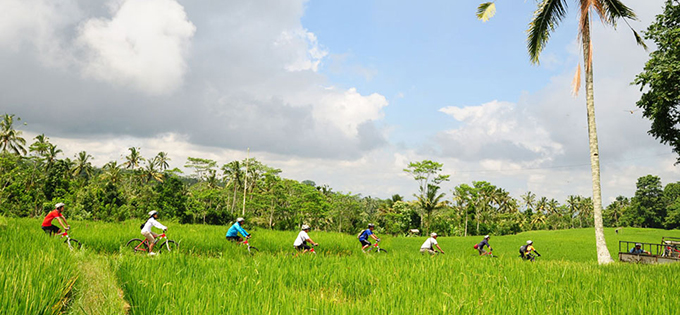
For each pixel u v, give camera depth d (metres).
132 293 5.21
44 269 5.14
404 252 15.85
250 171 81.19
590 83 16.98
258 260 9.37
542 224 126.19
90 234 13.22
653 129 20.42
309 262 9.66
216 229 21.34
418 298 5.82
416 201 70.12
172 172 90.50
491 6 16.98
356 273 8.16
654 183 114.38
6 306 3.70
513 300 5.89
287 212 69.38
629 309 5.39
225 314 4.50
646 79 18.91
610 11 16.84
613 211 134.25
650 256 17.56
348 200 73.12
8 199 55.34
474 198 85.75
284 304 5.02
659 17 19.39
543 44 17.95
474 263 10.87
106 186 64.94
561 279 8.21
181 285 5.83
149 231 12.02
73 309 4.39
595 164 16.55
